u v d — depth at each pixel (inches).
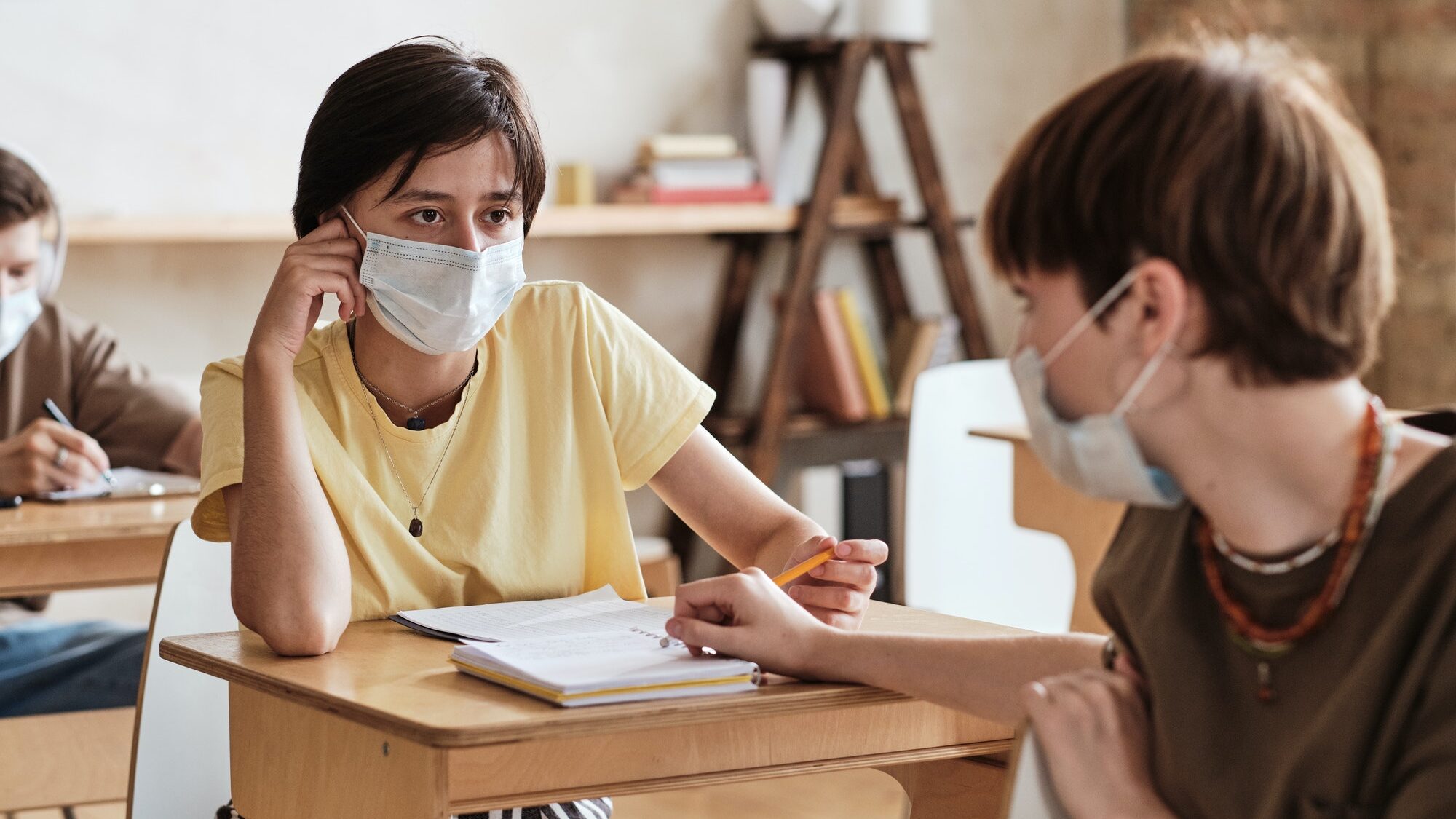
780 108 163.3
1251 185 36.0
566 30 158.2
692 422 68.4
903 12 165.0
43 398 112.8
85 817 117.3
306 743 50.8
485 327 63.2
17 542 85.8
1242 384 36.5
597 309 69.3
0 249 103.0
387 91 60.7
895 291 176.4
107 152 138.0
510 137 61.9
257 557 55.2
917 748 52.6
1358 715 35.6
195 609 68.4
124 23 137.9
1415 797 34.3
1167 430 38.0
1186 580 40.0
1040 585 117.0
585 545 67.2
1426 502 35.7
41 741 85.4
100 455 102.6
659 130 163.8
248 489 57.4
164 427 113.6
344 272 61.4
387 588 62.0
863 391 167.3
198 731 68.2
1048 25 187.5
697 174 157.2
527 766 45.8
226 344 146.1
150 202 140.1
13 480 99.7
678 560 164.9
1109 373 37.9
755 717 46.7
